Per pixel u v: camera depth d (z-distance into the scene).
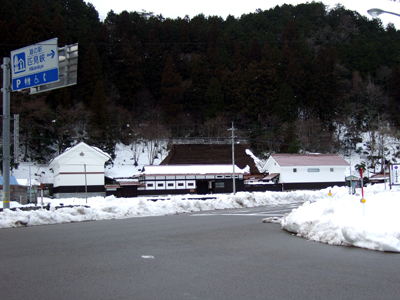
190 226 14.31
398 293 5.59
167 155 60.72
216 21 82.81
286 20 95.75
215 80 67.62
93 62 60.88
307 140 62.66
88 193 45.75
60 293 5.59
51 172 53.56
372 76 78.75
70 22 70.88
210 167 50.31
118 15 87.25
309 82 69.12
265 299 5.30
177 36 82.62
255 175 56.06
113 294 5.53
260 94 66.50
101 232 12.61
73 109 55.75
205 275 6.66
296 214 13.14
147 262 7.76
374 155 66.38
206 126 63.66
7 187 17.92
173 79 68.12
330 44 80.19
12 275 6.68
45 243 10.25
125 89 69.62
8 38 54.44
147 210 21.08
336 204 12.48
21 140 52.56
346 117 68.88
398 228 9.30
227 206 26.56
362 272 6.88
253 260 7.97
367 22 99.94
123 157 63.84
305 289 5.79
